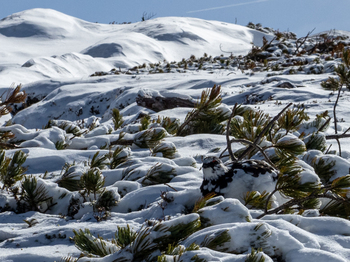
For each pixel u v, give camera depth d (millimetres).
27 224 3828
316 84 18078
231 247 2607
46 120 23906
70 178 4766
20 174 4773
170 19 91688
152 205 3986
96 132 8234
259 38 86938
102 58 59406
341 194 3336
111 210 4094
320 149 5609
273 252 2574
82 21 99688
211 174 3744
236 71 29969
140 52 65750
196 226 2625
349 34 63812
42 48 78875
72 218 4016
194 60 37969
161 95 13625
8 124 9039
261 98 15812
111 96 24078
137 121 11297
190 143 7070
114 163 5707
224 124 8250
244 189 3682
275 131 6195
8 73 44469
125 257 2451
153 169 4816
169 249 2377
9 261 2734
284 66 28969
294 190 3381
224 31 87000
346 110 10992
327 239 2775
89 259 2457
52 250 3008
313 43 42156
